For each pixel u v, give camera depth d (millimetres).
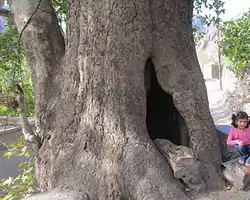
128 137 4176
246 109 11617
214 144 4531
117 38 4238
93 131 4301
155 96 4969
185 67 4441
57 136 4539
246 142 4426
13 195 5363
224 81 19109
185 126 4602
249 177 4297
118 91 4246
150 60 4500
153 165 4074
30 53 4871
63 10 5750
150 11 4348
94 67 4316
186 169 4094
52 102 4688
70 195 3986
